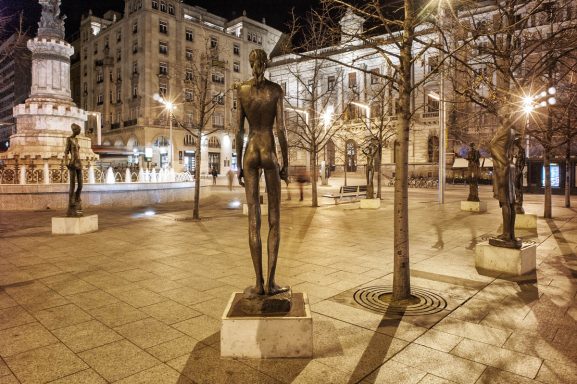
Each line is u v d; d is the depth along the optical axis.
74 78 74.31
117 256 8.21
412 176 44.75
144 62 54.53
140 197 19.44
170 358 3.83
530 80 9.06
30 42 21.03
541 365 3.70
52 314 4.96
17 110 20.86
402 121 5.50
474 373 3.56
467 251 8.77
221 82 60.94
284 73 54.69
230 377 3.48
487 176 38.84
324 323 4.69
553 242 9.80
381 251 8.75
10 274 6.82
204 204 20.16
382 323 4.69
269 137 4.17
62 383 3.38
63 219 10.87
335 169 51.47
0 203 16.41
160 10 55.44
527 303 5.39
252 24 65.69
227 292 5.84
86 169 21.61
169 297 5.61
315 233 11.20
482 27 8.12
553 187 29.91
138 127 54.47
